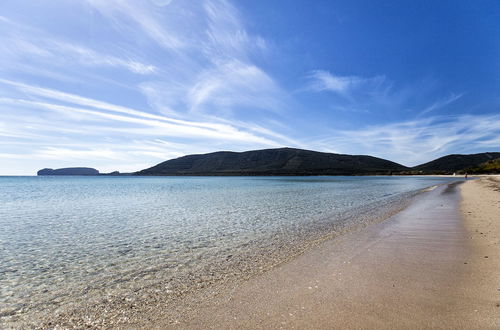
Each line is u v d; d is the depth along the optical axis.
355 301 5.49
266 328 4.64
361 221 16.16
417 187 55.00
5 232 15.44
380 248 9.61
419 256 8.39
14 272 8.69
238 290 6.50
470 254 8.34
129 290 7.01
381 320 4.70
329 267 7.79
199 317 5.25
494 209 17.42
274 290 6.34
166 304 6.02
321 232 13.47
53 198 41.16
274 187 63.75
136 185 91.31
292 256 9.31
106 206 29.06
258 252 10.19
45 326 5.39
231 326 4.80
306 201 30.28
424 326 4.44
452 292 5.67
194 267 8.69
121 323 5.30
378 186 62.34
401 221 15.19
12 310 6.10
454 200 25.14
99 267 9.02
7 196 45.94
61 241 13.01
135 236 13.77
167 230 15.18
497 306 4.96
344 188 55.69
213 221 17.92
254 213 21.48
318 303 5.50
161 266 8.93
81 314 5.80
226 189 58.50
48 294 6.93
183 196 41.28
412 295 5.63
